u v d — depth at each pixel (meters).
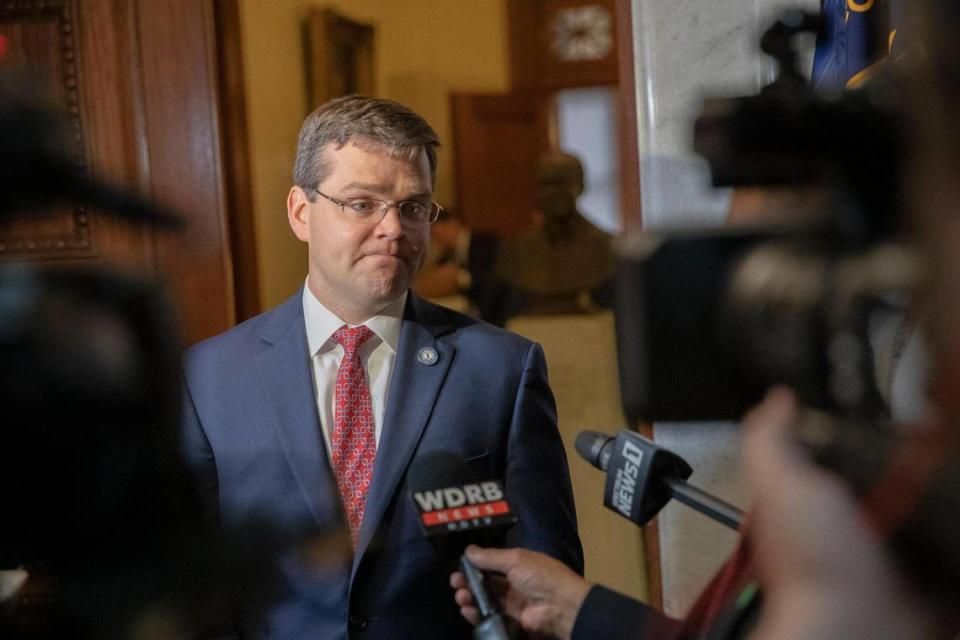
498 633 1.23
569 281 4.23
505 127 6.16
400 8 5.46
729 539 2.26
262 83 3.74
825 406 0.62
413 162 1.82
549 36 6.25
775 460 0.61
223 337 1.95
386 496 1.76
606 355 4.13
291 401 1.83
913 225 0.55
